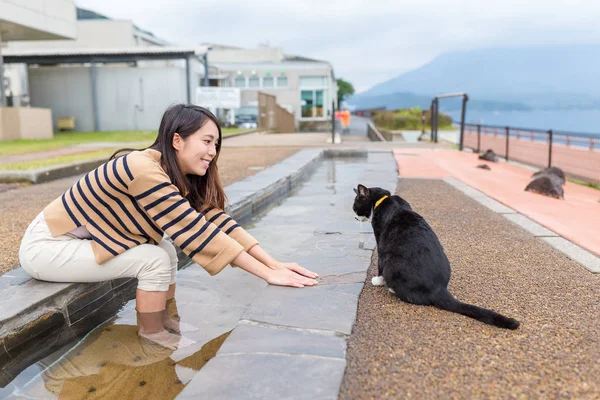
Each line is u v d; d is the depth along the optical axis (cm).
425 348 197
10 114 1667
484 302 251
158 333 247
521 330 215
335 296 251
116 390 198
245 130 2223
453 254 343
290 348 193
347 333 208
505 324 214
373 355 191
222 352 190
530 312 237
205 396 159
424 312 236
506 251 353
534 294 263
